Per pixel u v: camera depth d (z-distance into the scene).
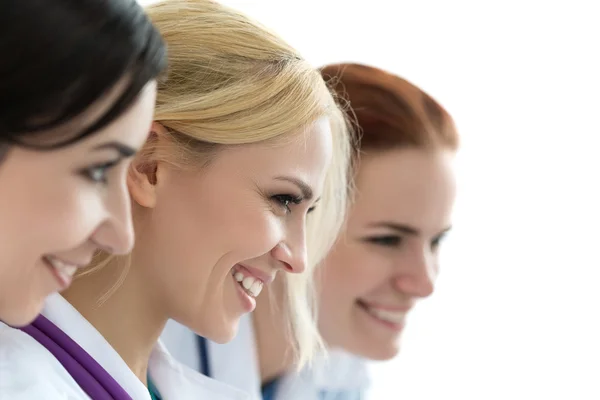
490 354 2.18
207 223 0.91
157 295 0.94
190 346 1.32
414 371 2.16
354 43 2.08
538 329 2.17
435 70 2.13
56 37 0.57
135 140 0.65
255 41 0.94
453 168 1.38
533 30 2.14
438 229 1.37
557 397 2.17
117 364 0.89
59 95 0.58
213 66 0.91
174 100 0.90
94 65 0.58
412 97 1.38
